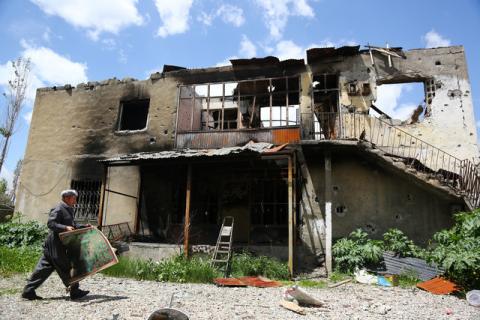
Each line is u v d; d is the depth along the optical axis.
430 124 11.86
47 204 14.91
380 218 11.43
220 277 8.62
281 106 13.74
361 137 11.76
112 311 4.84
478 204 9.68
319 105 13.89
